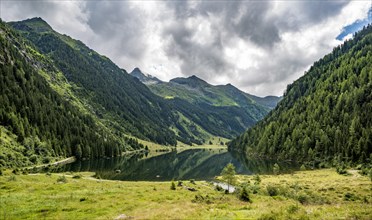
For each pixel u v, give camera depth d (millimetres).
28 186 56969
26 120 172500
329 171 128500
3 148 133250
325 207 31125
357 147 142875
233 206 36875
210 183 99625
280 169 148250
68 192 51875
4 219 31469
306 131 194375
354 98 199375
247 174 135500
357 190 69562
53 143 176250
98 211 34938
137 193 54188
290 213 26656
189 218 26859
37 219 31281
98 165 165500
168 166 179000
